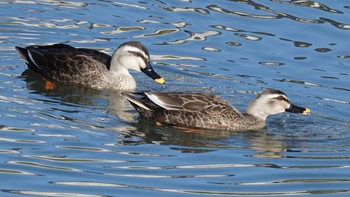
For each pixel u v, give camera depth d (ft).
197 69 69.72
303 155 56.44
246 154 56.24
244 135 59.93
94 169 52.39
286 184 51.83
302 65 70.90
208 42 74.02
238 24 77.20
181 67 69.97
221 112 60.70
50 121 59.06
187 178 51.93
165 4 80.48
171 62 70.69
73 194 49.06
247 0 81.05
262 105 61.62
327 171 53.83
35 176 51.06
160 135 58.54
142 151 55.57
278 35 75.56
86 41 73.46
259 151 56.85
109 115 61.46
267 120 62.95
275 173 53.31
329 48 73.72
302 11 79.61
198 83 67.41
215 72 69.36
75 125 58.70
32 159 53.11
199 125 60.29
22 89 64.75
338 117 63.10
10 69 68.28
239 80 68.18
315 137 59.88
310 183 52.08
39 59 67.92
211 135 59.41
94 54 69.05
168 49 72.69
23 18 76.59
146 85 68.64
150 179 51.49
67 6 79.41
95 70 67.56
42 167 52.21
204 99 61.05
